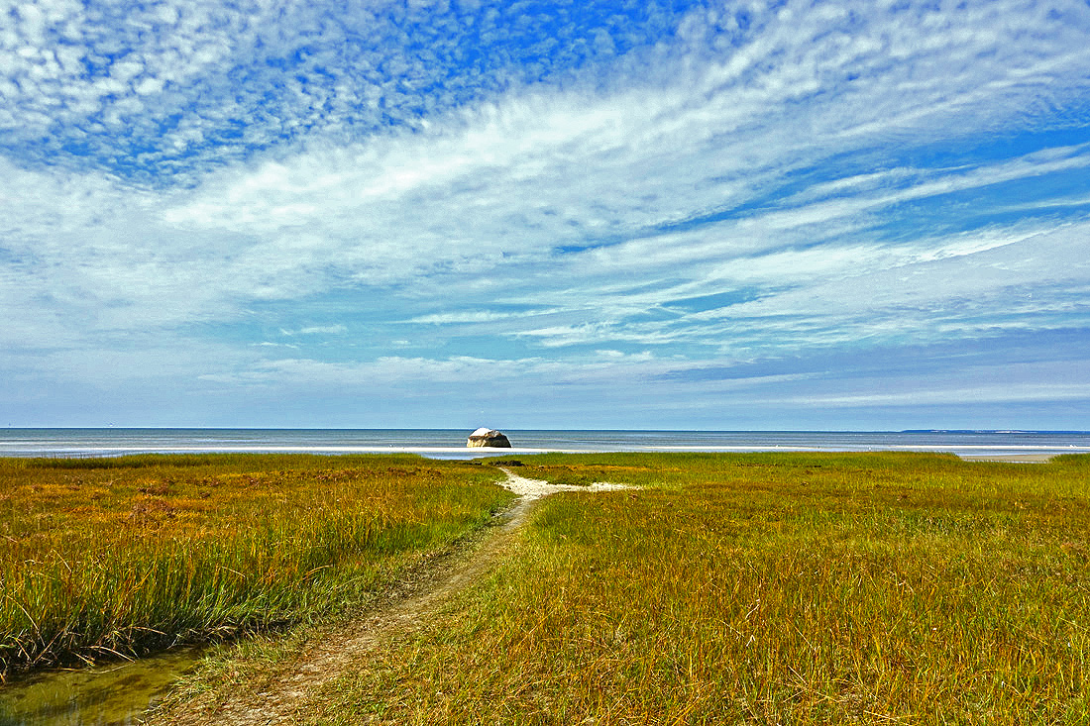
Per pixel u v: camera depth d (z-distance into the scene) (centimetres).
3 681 616
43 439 12925
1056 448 12038
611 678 559
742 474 3528
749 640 609
